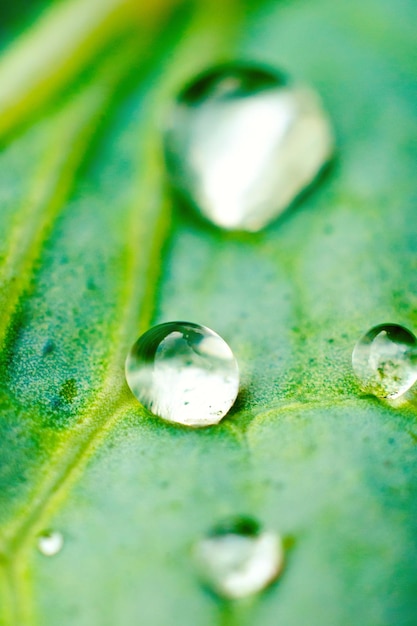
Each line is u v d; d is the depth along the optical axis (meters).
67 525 0.05
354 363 0.05
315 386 0.05
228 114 0.06
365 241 0.05
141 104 0.06
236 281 0.05
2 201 0.05
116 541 0.05
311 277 0.05
